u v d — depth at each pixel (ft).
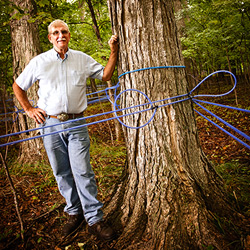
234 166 8.89
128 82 5.97
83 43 17.06
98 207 5.90
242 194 6.67
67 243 5.82
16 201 5.98
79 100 6.00
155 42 5.55
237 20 16.66
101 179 9.14
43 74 5.74
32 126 12.14
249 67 24.63
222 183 6.24
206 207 5.37
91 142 15.06
